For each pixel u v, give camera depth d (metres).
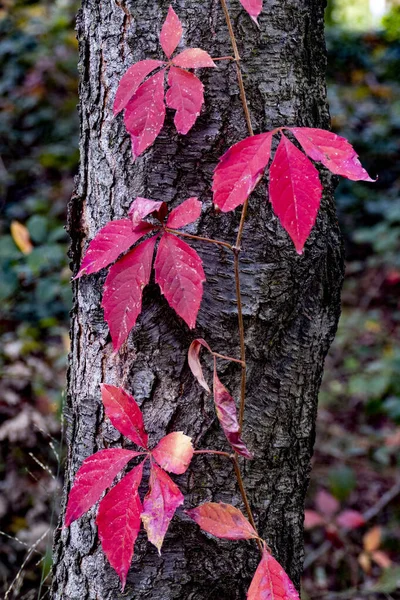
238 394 1.08
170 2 1.06
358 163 0.97
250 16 1.03
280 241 1.07
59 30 4.92
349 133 5.18
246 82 1.06
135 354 1.08
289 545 1.12
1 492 1.86
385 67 6.26
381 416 2.98
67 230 1.12
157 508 1.00
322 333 1.11
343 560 2.09
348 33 6.47
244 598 1.09
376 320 3.67
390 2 7.25
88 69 1.10
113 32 1.07
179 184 1.06
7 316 2.87
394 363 2.87
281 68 1.07
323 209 1.10
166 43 1.02
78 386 1.12
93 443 1.10
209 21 1.05
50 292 2.70
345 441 2.79
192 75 1.02
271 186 0.96
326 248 1.10
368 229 4.26
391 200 4.68
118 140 1.08
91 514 1.10
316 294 1.10
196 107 1.01
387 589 1.79
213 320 1.07
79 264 1.12
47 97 4.50
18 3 5.21
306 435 1.12
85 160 1.11
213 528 1.02
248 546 1.09
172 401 1.08
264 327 1.08
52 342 2.84
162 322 1.07
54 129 4.37
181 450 1.01
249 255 1.07
